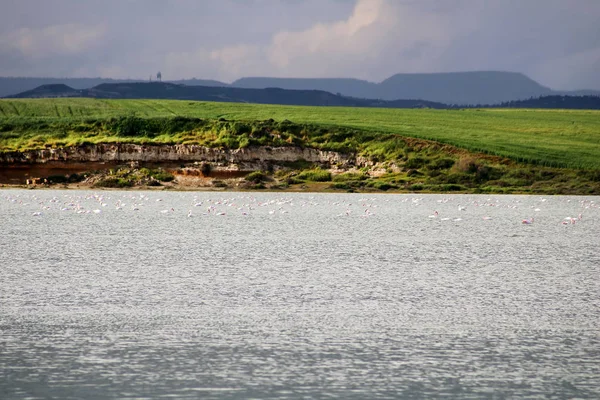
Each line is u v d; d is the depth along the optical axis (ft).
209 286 378.12
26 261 458.09
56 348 264.93
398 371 244.83
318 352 263.29
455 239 616.39
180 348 266.16
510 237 638.12
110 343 271.08
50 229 653.30
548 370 247.70
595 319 314.55
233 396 221.46
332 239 603.67
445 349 268.82
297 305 334.85
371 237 622.95
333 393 224.94
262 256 494.18
